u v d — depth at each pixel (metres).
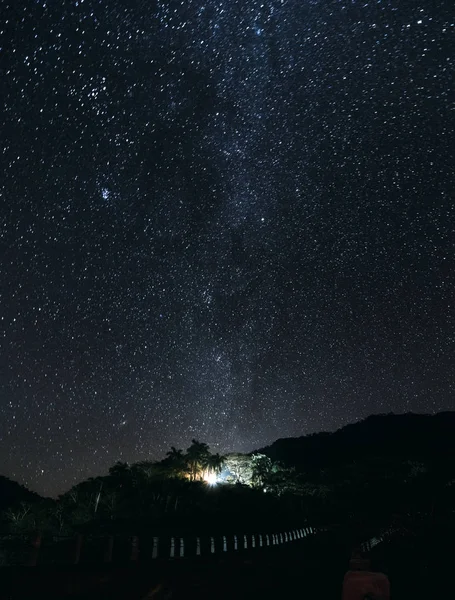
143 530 67.00
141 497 85.50
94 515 75.62
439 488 82.50
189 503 87.38
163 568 19.27
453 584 13.77
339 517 87.25
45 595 11.96
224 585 15.47
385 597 3.58
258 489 104.94
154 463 101.69
